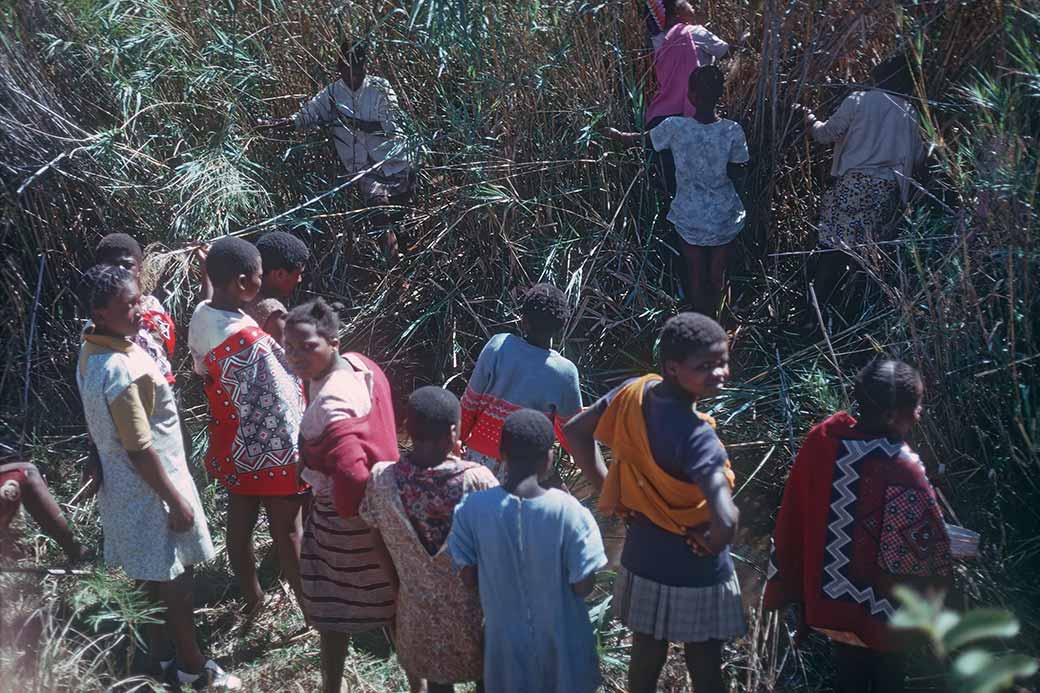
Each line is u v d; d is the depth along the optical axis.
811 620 3.13
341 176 5.85
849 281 5.24
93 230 5.54
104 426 3.37
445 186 5.79
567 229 5.55
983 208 4.27
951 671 3.51
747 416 4.91
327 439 3.15
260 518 4.75
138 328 3.47
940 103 5.13
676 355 2.91
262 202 5.58
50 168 5.29
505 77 5.47
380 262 5.84
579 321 5.28
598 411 3.22
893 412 3.00
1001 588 3.79
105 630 3.89
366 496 3.09
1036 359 4.14
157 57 5.76
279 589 4.30
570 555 2.92
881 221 5.13
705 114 5.18
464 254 5.63
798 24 5.50
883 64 5.15
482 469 3.10
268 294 4.09
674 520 3.00
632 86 5.42
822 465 3.08
